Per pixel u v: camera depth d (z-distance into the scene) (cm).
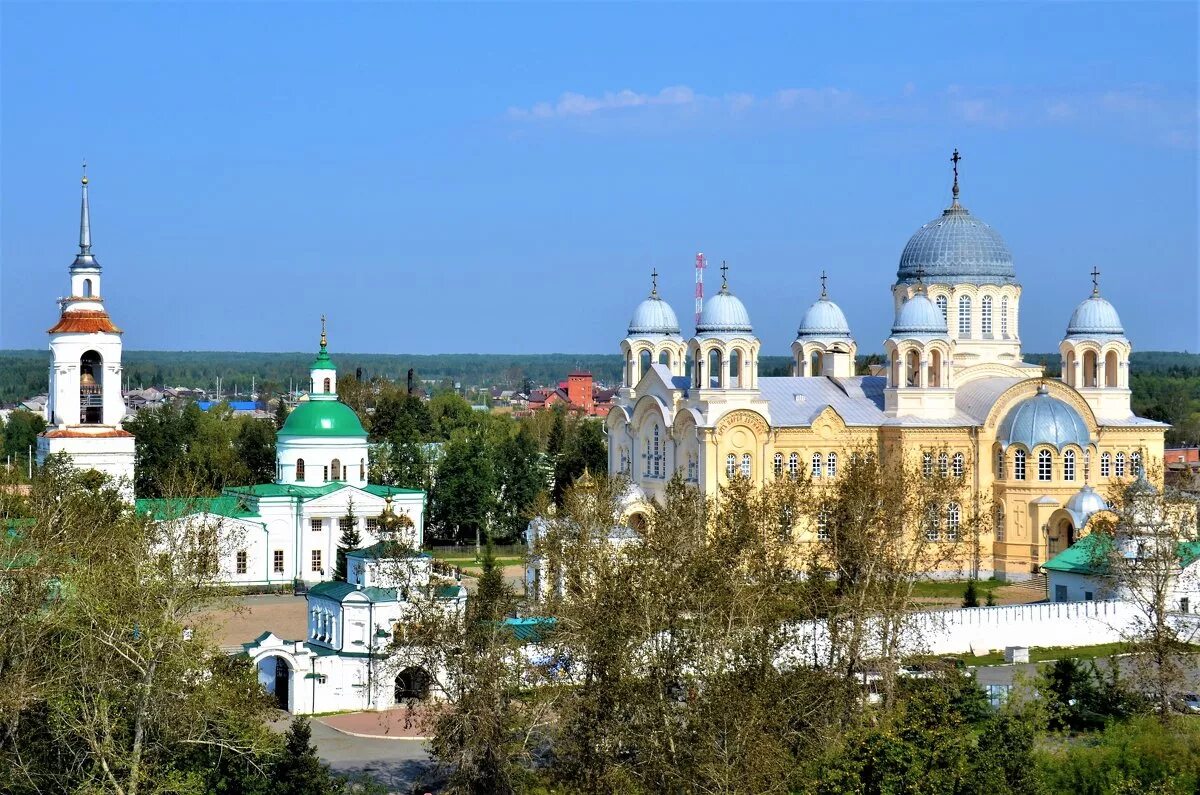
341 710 13538
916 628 12681
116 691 10175
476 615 11000
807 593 11806
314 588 14350
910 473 15638
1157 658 12988
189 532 12706
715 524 12131
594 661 9975
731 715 9281
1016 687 11681
